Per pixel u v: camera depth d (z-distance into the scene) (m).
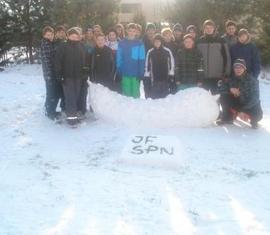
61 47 7.24
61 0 16.56
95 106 7.38
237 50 7.39
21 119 7.82
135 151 5.56
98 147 6.21
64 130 7.08
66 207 4.32
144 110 7.14
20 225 3.96
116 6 17.33
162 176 5.12
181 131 6.90
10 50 18.34
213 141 6.43
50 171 5.29
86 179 5.02
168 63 7.55
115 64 7.79
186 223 4.02
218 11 15.72
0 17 17.06
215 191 4.70
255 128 7.09
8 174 5.21
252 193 4.66
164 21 17.05
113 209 4.28
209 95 7.06
